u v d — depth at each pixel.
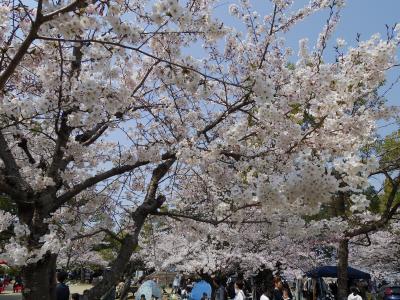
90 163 6.16
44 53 4.41
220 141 4.61
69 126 4.49
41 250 3.47
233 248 13.88
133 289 11.11
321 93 4.43
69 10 2.98
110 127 5.52
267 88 3.42
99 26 3.46
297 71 4.75
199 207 5.80
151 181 4.91
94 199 5.68
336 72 4.65
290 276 16.30
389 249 18.67
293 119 4.89
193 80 3.78
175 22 3.47
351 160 3.48
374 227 7.90
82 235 4.28
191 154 4.42
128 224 5.40
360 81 4.43
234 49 6.18
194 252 14.21
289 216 4.51
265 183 3.45
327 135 4.53
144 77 5.42
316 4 5.89
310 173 3.36
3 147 4.13
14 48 4.04
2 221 4.72
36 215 3.96
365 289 16.58
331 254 17.55
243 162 4.51
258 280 16.44
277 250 14.04
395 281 23.73
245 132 4.53
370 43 4.39
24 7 3.40
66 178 5.11
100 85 3.94
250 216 4.84
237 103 5.10
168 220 6.38
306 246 13.35
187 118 5.82
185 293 17.11
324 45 5.15
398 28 4.35
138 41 3.58
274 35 5.83
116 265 4.11
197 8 4.93
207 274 14.49
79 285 22.44
